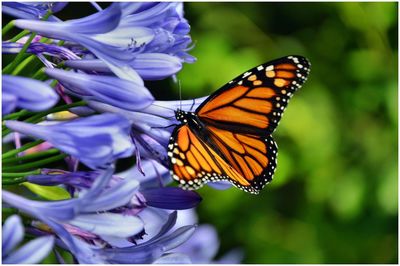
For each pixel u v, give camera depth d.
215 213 1.21
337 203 1.18
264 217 1.23
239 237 1.22
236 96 0.67
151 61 0.62
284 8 1.25
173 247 0.62
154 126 0.64
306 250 1.21
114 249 0.61
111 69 0.61
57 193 0.63
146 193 0.63
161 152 0.64
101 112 0.62
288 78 0.66
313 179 1.19
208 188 1.21
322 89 1.21
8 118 0.61
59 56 0.63
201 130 0.66
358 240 1.21
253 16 1.24
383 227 1.20
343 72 1.23
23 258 0.57
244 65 1.17
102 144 0.59
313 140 1.19
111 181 0.61
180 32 0.64
